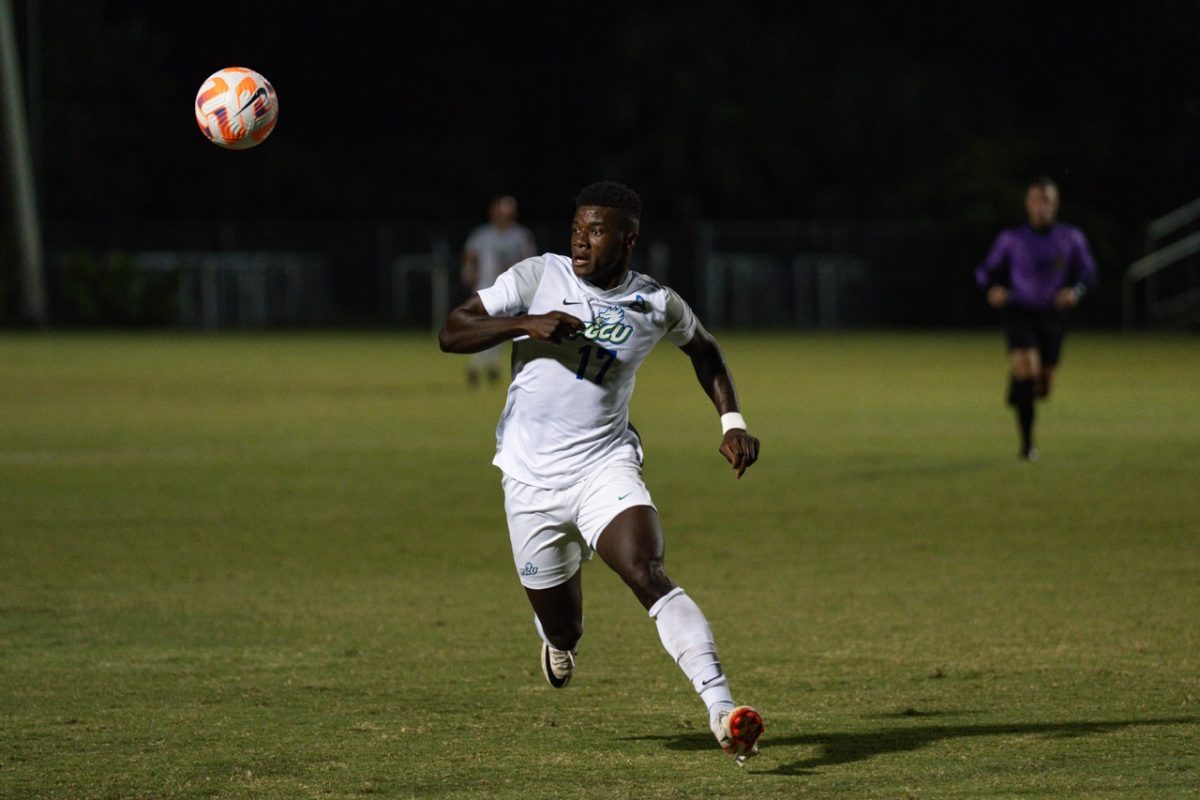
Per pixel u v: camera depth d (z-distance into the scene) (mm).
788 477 52312
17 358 115250
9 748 21438
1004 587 33656
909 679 25562
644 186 191750
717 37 192125
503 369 105812
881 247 170250
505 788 19406
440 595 33156
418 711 23562
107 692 24734
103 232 176000
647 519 20734
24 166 156375
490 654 27578
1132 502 46125
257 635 29156
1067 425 68500
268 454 58875
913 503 46312
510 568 36406
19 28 179750
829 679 25594
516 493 21672
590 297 21328
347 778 19953
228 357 117625
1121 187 174625
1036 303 55656
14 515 44188
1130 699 24016
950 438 63719
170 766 20531
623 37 192500
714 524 42750
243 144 25328
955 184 171250
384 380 95562
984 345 134375
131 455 58531
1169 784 19234
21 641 28578
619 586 34312
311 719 23047
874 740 21703
